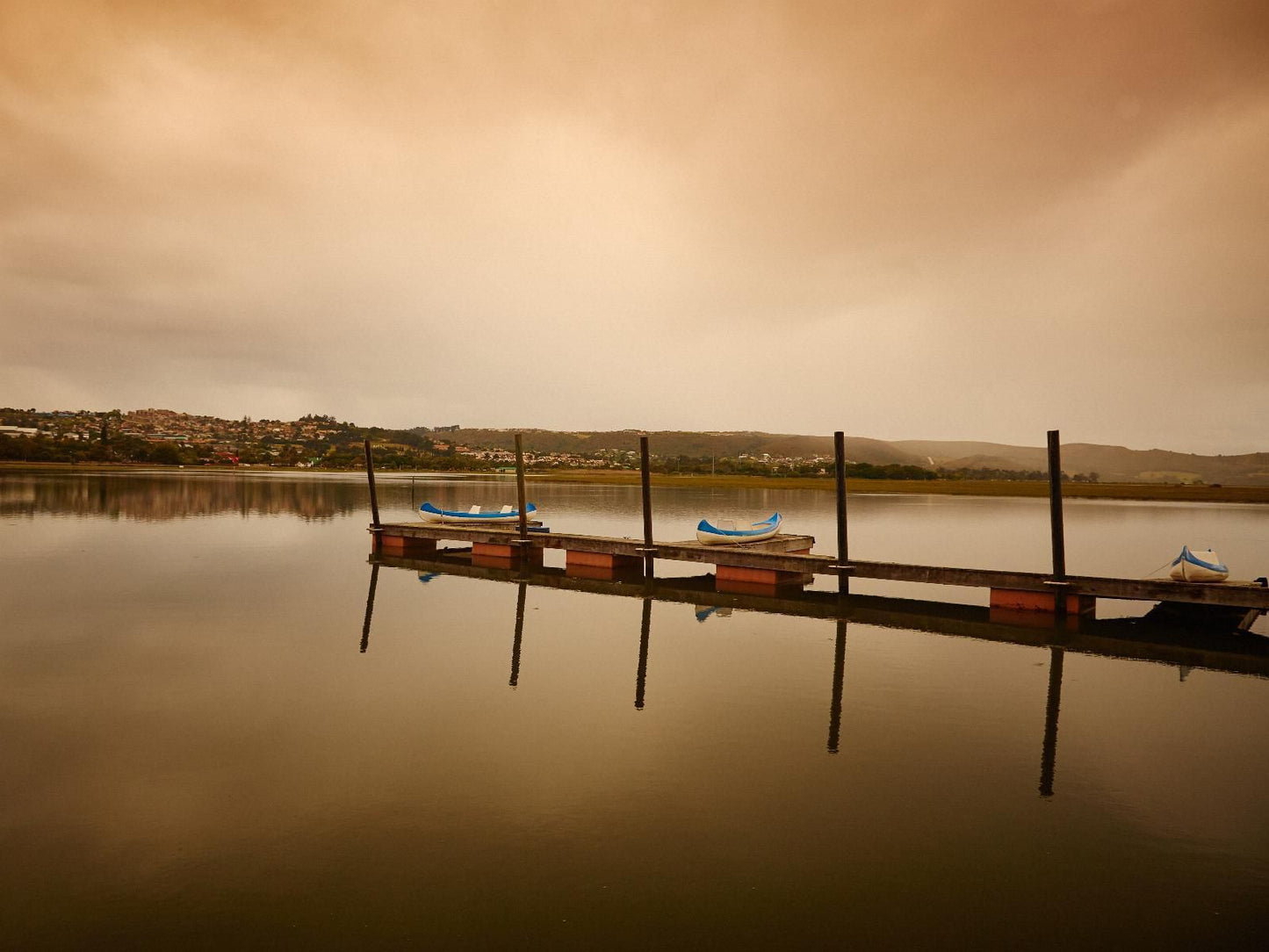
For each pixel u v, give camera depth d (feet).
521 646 53.78
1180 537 141.69
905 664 50.34
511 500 236.02
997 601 68.80
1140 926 21.74
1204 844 26.53
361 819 27.66
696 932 21.20
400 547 105.19
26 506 176.24
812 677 46.83
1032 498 294.66
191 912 22.07
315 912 22.06
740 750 34.58
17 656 49.49
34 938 20.81
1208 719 39.86
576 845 25.91
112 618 61.11
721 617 65.51
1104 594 63.21
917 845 26.20
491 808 28.53
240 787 30.22
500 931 21.20
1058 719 39.60
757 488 340.39
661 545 85.97
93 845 25.76
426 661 49.32
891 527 155.43
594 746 34.78
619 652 52.60
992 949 20.56
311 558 99.25
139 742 34.83
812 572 78.74
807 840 26.35
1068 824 27.91
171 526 136.87
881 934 21.17
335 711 39.24
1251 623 62.90
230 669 46.88
